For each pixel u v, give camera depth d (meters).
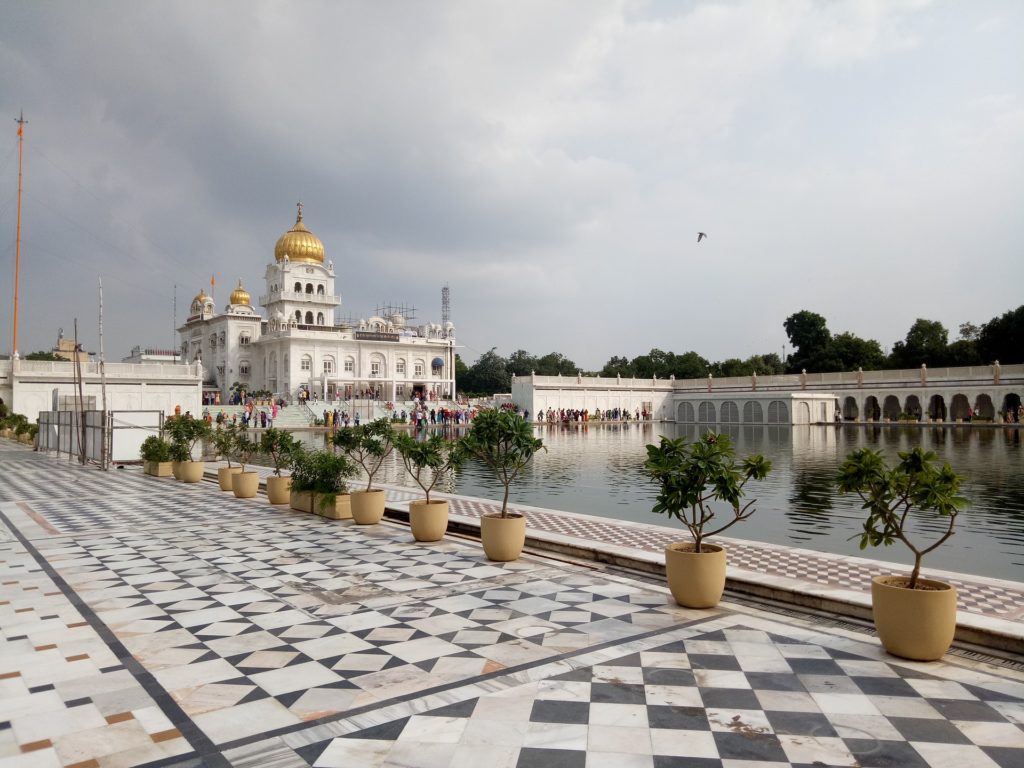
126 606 6.65
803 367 73.00
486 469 21.50
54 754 3.78
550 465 22.61
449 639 5.62
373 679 4.80
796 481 17.59
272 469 20.56
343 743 3.87
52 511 12.95
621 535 10.19
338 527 11.10
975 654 5.29
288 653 5.33
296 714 4.25
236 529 10.92
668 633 5.77
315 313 73.81
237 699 4.48
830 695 4.51
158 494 15.59
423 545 9.59
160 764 3.66
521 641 5.58
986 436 35.69
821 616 6.23
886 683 4.71
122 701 4.46
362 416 56.19
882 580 5.54
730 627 5.94
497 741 3.88
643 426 56.06
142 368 45.25
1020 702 4.41
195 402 46.81
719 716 4.20
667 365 91.94
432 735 3.96
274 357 70.00
